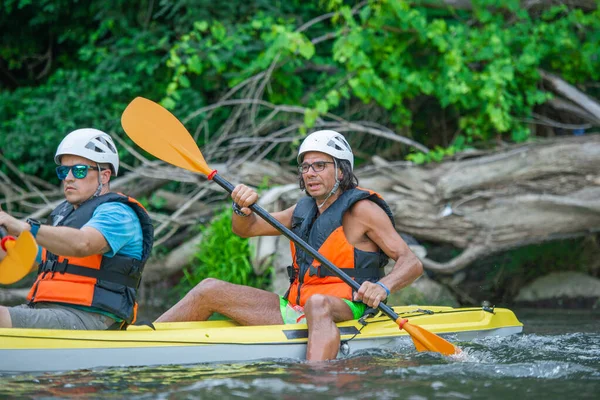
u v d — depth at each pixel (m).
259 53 16.30
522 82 15.30
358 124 16.56
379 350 7.09
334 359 6.62
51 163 17.25
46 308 6.41
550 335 8.46
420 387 5.39
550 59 15.49
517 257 14.64
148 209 15.91
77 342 6.13
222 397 5.08
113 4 17.62
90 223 6.26
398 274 7.14
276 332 6.89
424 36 14.31
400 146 16.92
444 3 14.75
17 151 16.69
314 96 16.08
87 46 17.78
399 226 13.44
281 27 14.47
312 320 6.81
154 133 8.05
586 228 13.00
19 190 16.05
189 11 16.39
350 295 7.27
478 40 14.35
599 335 8.50
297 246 7.59
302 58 16.31
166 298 14.63
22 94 18.12
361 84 14.69
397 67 14.66
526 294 13.76
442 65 14.63
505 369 6.02
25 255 5.52
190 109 16.64
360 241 7.43
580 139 13.30
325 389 5.32
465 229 13.23
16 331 5.95
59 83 18.06
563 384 5.50
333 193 7.52
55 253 5.95
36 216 15.23
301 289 7.46
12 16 19.22
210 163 15.37
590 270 14.32
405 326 7.00
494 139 15.66
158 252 15.12
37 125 16.86
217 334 6.69
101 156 6.63
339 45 14.32
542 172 13.05
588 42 14.86
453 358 6.64
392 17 14.48
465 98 14.57
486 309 8.42
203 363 6.43
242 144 15.92
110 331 6.36
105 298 6.41
